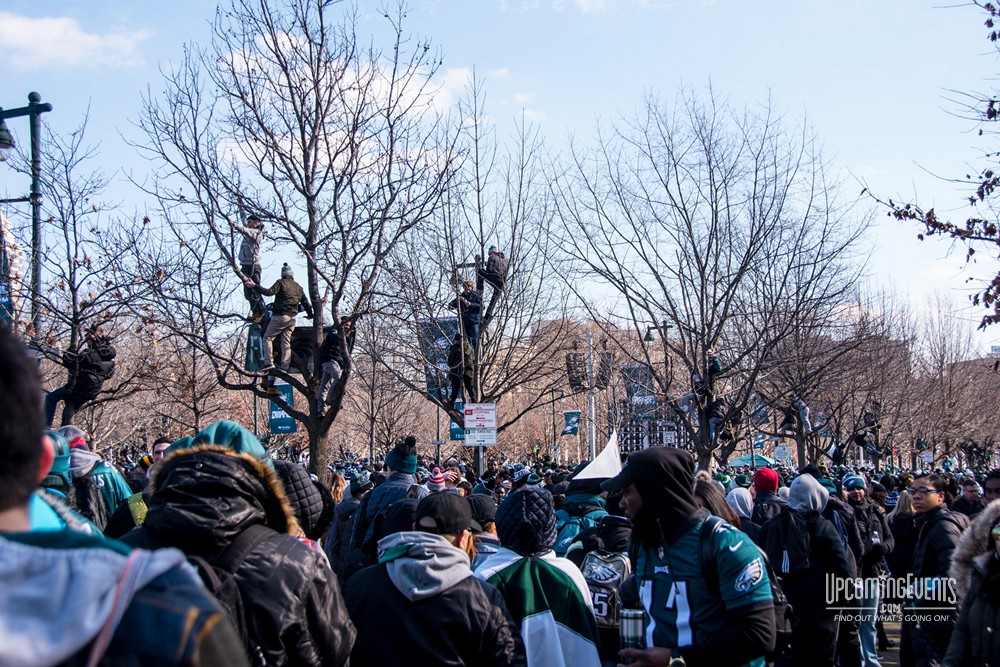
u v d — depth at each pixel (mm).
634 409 21328
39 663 1372
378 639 4020
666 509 4031
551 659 4715
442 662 3951
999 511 4965
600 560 5613
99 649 1439
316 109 12703
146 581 1527
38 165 12633
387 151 13227
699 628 3891
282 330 12836
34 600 1407
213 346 14305
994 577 4891
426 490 8414
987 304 9633
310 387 12844
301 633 3043
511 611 4816
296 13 12781
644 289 16797
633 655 3863
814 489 7711
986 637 4879
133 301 13148
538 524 4922
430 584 4039
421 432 55438
